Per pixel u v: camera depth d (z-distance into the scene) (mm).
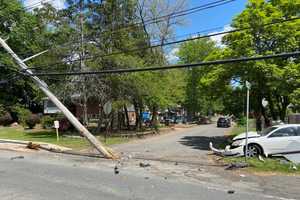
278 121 25406
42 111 56156
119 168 15125
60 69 32938
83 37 33781
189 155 19750
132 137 32469
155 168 15109
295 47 22453
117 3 36062
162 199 9508
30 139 29922
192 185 11492
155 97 35188
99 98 34000
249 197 9875
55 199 9344
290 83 21391
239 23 23750
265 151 17625
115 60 31562
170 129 46594
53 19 35344
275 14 22656
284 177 12977
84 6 35156
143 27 37688
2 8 47875
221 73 24234
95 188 10805
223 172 14008
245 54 22406
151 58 37750
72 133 36094
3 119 48562
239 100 25953
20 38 46969
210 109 76125
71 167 15297
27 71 21812
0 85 50719
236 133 36719
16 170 14250
